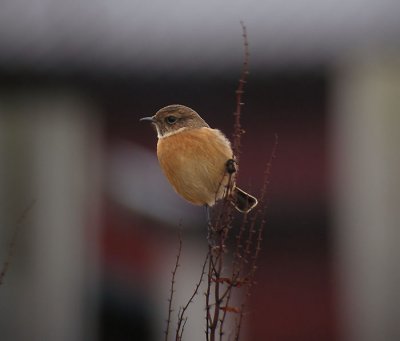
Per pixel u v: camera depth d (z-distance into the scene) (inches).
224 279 295.0
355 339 733.9
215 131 382.6
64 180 723.4
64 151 725.3
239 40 708.7
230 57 695.7
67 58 700.0
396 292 728.3
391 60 715.4
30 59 699.4
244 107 731.4
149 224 710.5
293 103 733.3
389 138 727.7
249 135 736.3
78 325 713.6
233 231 625.0
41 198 721.0
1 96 719.1
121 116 735.1
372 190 731.4
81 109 724.0
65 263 717.9
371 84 722.8
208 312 292.5
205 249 704.4
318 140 738.8
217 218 303.4
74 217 722.8
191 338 685.3
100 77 703.7
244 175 738.8
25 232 720.3
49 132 724.7
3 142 725.9
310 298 739.4
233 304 713.0
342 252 738.8
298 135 738.8
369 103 725.3
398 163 726.5
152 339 700.7
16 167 724.7
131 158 733.3
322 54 695.1
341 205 737.6
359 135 731.4
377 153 729.6
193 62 698.8
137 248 713.0
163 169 386.9
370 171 730.8
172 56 702.5
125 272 714.2
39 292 713.0
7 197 721.6
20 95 719.1
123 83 708.0
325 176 740.0
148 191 722.8
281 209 740.7
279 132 738.8
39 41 714.2
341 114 730.2
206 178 376.8
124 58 703.7
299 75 700.7
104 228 725.3
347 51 702.5
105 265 721.0
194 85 708.7
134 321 708.7
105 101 729.6
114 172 732.0
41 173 723.4
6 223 721.6
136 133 737.0
